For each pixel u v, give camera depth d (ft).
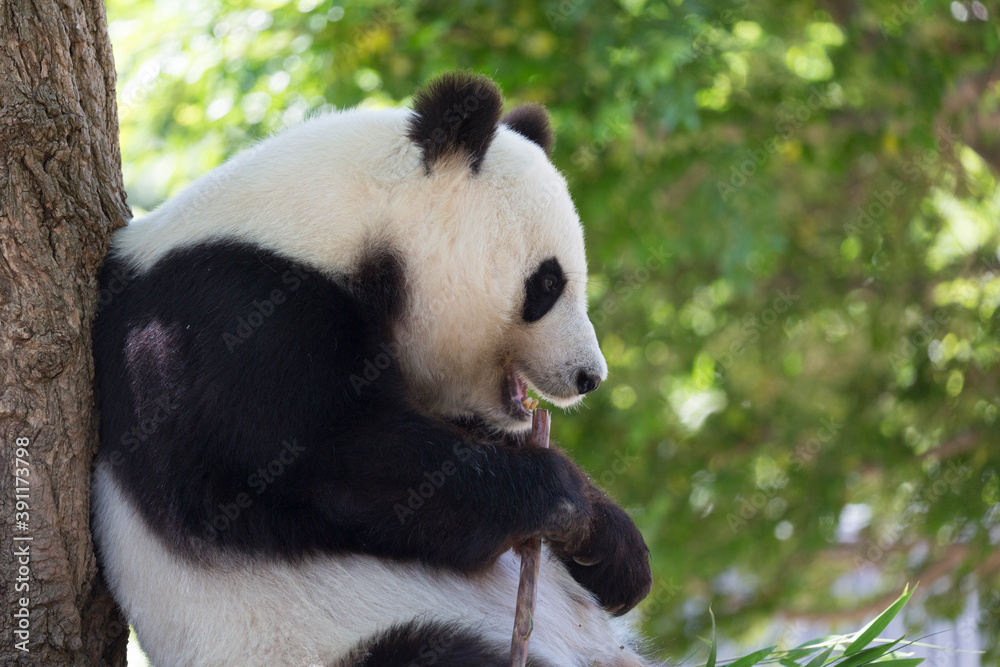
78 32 19.57
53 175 18.90
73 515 18.85
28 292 18.30
